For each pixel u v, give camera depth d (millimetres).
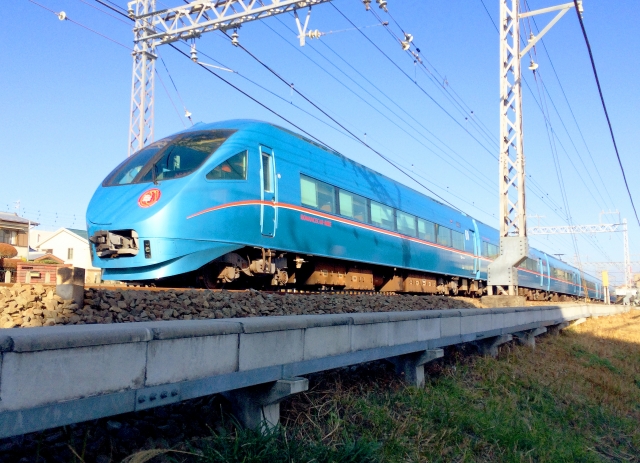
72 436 3926
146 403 3621
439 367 8703
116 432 4164
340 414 5863
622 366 15258
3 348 2855
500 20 14984
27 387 2973
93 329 3400
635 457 8359
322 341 5434
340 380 6535
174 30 12359
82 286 5512
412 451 5664
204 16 12086
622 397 11727
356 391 6520
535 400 9094
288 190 10328
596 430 9109
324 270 11898
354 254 12422
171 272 8180
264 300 7754
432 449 5891
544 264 29672
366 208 13164
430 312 7867
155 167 8789
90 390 3287
